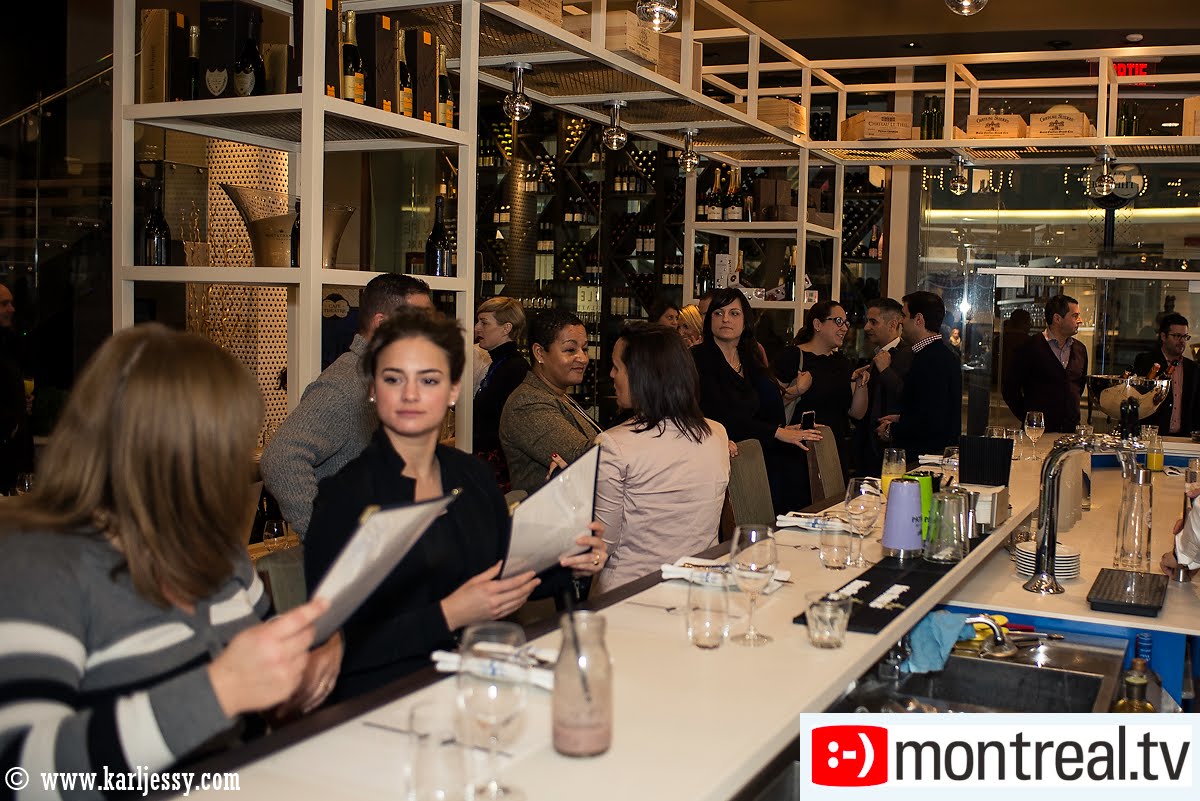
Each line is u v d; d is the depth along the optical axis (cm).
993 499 323
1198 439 611
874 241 876
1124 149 631
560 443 360
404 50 342
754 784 173
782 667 189
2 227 649
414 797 119
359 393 283
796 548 296
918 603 237
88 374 136
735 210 685
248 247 474
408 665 199
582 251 966
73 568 130
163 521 134
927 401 576
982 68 834
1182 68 808
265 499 395
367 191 862
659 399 287
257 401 143
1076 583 314
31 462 523
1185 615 282
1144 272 762
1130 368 768
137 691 133
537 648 189
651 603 230
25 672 122
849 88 677
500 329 466
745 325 462
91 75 643
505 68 428
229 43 317
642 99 488
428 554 214
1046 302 795
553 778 139
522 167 968
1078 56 604
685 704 169
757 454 407
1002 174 844
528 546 206
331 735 151
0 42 729
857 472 632
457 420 353
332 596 135
